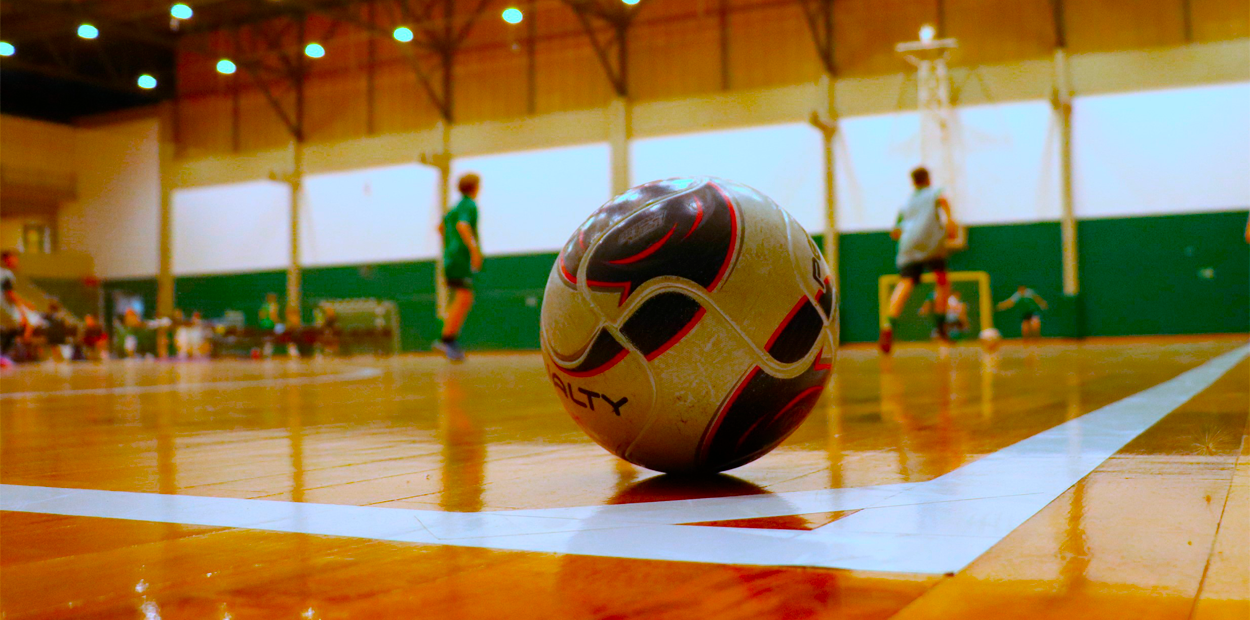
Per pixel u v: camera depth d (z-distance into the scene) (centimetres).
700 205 138
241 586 80
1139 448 159
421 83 1878
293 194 1984
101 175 2166
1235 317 1434
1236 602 67
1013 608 67
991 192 1538
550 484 142
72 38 1891
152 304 2098
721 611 68
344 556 91
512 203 1820
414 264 1897
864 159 1594
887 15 1580
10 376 771
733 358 133
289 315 1803
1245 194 1430
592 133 1750
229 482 148
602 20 1733
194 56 2062
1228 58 1435
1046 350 966
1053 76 1504
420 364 1085
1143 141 1475
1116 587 71
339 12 1659
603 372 136
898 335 1581
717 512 111
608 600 72
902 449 170
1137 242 1480
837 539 92
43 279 1988
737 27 1656
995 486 123
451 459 175
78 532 107
